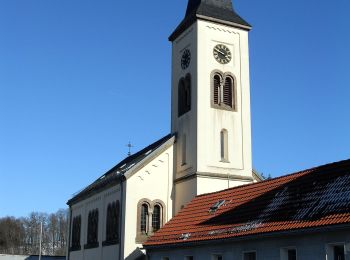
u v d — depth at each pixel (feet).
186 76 159.94
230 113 154.92
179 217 122.01
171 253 111.45
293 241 81.15
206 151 148.36
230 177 149.38
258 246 88.07
